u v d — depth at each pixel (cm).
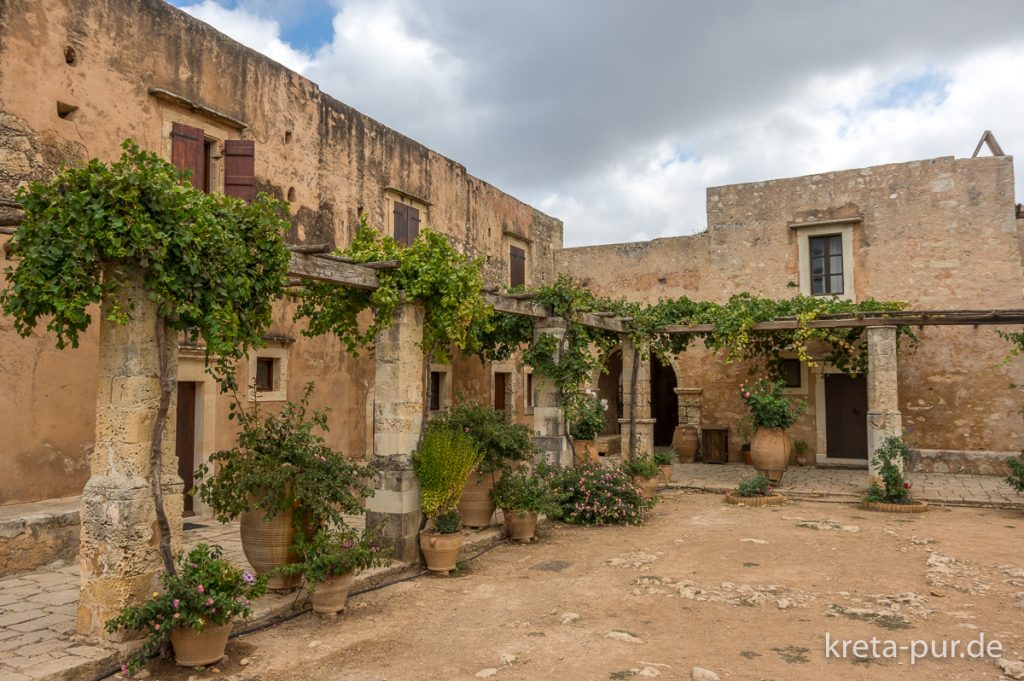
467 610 603
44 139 738
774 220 1630
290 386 1009
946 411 1465
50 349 750
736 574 714
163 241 461
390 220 1218
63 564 704
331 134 1100
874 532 925
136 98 829
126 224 452
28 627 519
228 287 501
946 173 1477
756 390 1302
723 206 1683
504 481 875
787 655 494
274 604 578
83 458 778
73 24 769
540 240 1759
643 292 1772
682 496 1253
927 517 1041
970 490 1241
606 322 1245
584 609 604
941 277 1473
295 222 1026
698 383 1727
